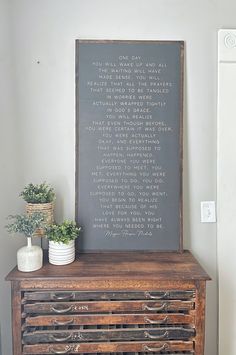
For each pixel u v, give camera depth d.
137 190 1.74
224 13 1.75
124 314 1.42
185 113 1.77
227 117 1.75
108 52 1.72
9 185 1.76
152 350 1.43
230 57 1.74
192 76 1.76
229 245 1.78
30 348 1.41
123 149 1.73
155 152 1.74
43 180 1.77
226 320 1.79
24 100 1.74
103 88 1.72
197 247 1.81
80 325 1.43
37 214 1.53
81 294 1.41
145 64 1.73
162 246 1.74
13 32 1.71
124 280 1.41
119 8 1.73
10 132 1.75
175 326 1.45
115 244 1.73
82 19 1.73
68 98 1.75
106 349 1.42
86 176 1.74
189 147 1.78
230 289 1.79
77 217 1.73
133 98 1.73
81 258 1.63
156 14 1.74
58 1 1.72
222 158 1.76
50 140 1.76
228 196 1.77
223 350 1.79
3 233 1.75
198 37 1.75
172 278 1.42
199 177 1.79
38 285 1.40
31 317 1.41
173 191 1.75
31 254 1.46
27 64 1.73
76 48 1.72
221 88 1.75
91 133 1.73
